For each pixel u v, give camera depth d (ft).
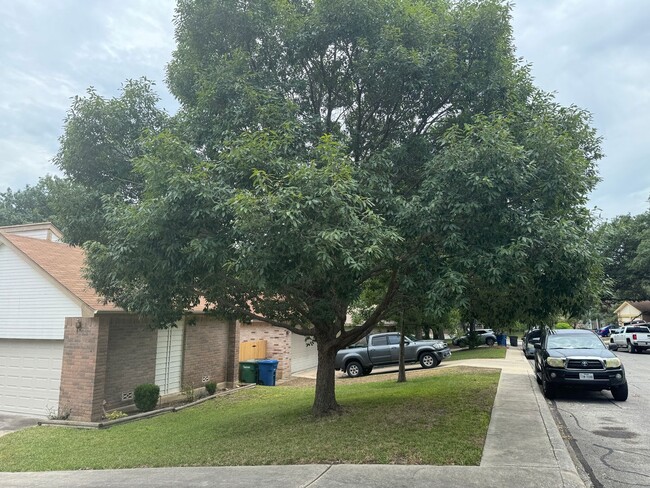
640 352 107.24
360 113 30.60
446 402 33.78
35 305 42.96
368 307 71.41
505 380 47.80
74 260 49.52
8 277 44.37
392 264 24.53
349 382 56.85
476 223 21.75
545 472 18.98
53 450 29.12
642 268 124.67
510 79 27.43
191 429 32.73
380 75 27.14
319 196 19.66
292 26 28.19
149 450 26.99
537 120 25.13
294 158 24.31
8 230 63.41
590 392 43.32
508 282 21.45
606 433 27.45
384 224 23.77
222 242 21.58
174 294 26.48
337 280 22.99
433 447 22.34
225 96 27.14
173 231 22.25
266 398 46.21
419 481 18.16
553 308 25.82
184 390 49.49
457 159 21.77
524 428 26.37
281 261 19.97
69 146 30.50
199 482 19.63
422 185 23.63
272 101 26.73
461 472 19.10
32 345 43.65
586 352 39.65
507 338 153.79
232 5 28.02
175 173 22.00
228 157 23.15
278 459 22.15
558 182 21.98
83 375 39.24
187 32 29.76
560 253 20.85
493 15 26.53
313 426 28.19
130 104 31.42
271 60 29.86
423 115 28.94
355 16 26.55
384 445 22.93
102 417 39.50
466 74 27.32
